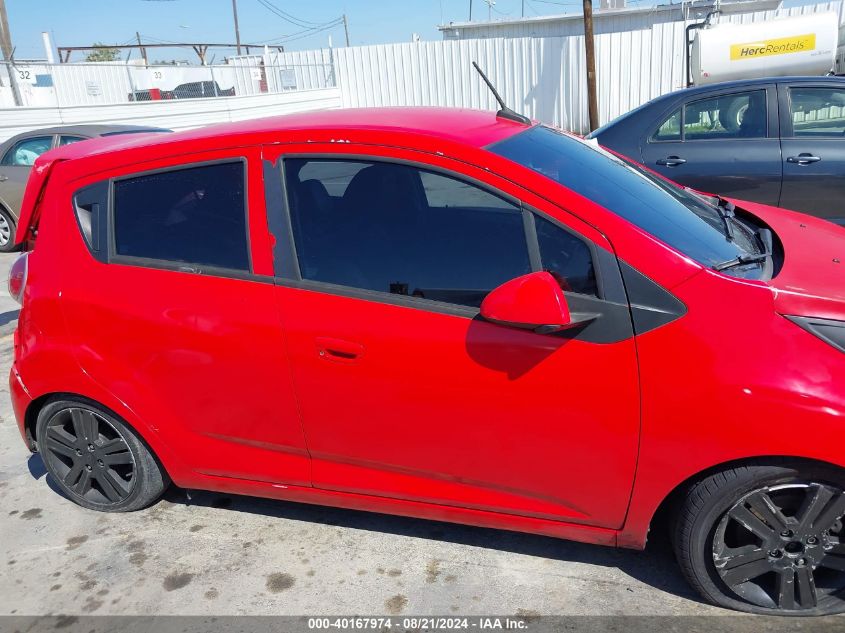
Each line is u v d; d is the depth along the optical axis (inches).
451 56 759.7
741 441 83.0
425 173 95.6
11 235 365.1
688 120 228.5
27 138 361.4
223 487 117.0
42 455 129.0
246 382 105.0
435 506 103.3
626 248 87.7
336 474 107.2
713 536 90.2
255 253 101.9
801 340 83.1
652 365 85.7
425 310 94.1
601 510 94.3
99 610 105.8
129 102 621.0
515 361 90.1
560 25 967.0
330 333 97.4
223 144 104.1
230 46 954.1
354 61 805.2
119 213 110.7
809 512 86.0
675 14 911.0
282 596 105.7
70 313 113.5
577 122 732.0
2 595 110.6
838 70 510.0
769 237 108.5
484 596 102.7
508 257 92.4
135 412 114.5
